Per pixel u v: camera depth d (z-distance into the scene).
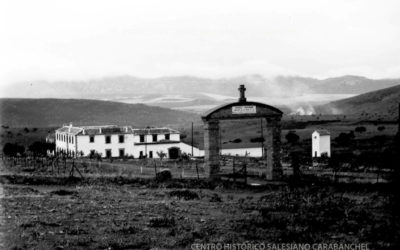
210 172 40.81
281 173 42.56
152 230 20.95
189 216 24.81
